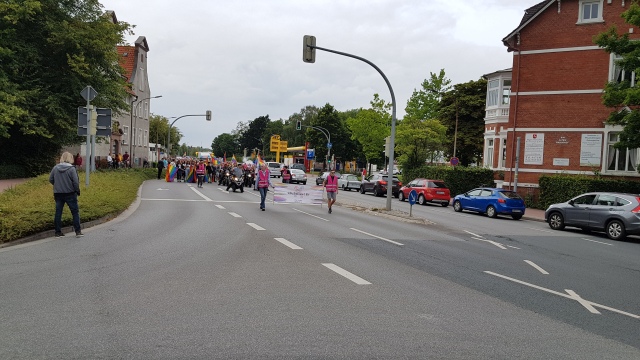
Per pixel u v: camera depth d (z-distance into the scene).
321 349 4.67
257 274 7.92
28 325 5.16
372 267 8.92
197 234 12.45
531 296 7.31
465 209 26.47
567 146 28.53
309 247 10.94
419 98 53.78
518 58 29.89
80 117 17.44
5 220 10.50
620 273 9.84
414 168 41.69
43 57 32.31
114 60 35.16
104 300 6.18
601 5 27.70
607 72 27.50
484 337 5.26
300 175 49.62
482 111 51.31
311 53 19.20
